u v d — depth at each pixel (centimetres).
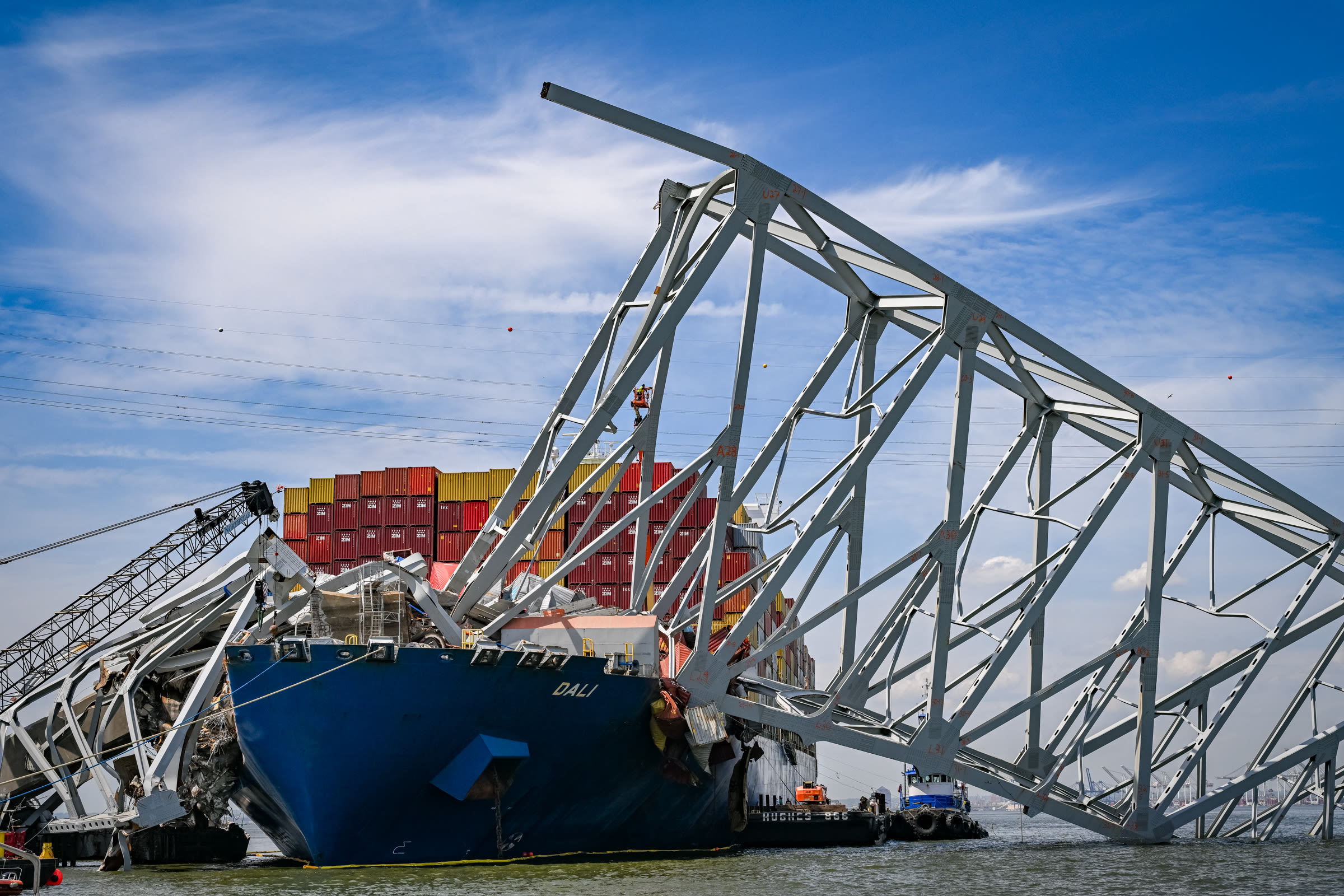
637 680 3709
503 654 3375
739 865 3966
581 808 3772
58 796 4462
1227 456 4381
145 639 4375
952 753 4153
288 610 3866
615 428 3972
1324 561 4525
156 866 4194
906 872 3822
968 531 4344
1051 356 4166
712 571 3859
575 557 4081
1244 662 4638
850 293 4431
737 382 3816
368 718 3269
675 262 4084
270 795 3544
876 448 4038
